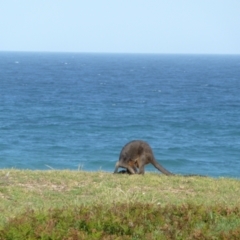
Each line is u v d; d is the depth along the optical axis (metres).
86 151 75.62
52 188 31.64
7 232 20.55
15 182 32.72
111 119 110.88
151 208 24.02
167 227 21.89
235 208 25.06
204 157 74.50
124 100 154.25
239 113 126.81
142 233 21.19
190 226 22.36
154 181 34.00
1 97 152.88
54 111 121.69
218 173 63.72
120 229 21.66
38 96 159.75
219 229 22.42
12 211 25.73
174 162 70.62
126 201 26.55
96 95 169.38
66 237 20.33
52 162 67.06
